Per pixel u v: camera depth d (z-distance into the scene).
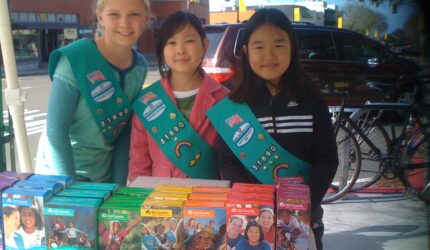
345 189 4.11
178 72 2.17
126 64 2.23
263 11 1.95
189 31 2.12
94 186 1.55
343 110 4.00
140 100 2.19
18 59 23.83
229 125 1.93
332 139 1.91
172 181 1.78
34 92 13.84
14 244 1.40
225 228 1.33
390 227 3.60
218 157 2.07
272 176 1.89
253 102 1.92
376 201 4.15
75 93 2.04
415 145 4.03
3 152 3.03
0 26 2.76
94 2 2.22
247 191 1.46
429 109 4.00
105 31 2.12
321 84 6.94
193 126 2.14
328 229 3.59
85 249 1.36
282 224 1.32
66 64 2.02
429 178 4.11
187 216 1.33
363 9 7.64
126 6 2.06
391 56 6.93
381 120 4.13
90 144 2.18
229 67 5.97
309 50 6.87
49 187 1.45
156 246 1.35
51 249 1.38
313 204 1.77
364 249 3.26
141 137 2.19
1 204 1.40
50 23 26.06
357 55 7.12
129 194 1.51
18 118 2.91
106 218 1.36
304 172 1.89
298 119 1.88
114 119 2.16
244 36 1.99
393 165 4.05
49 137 1.95
